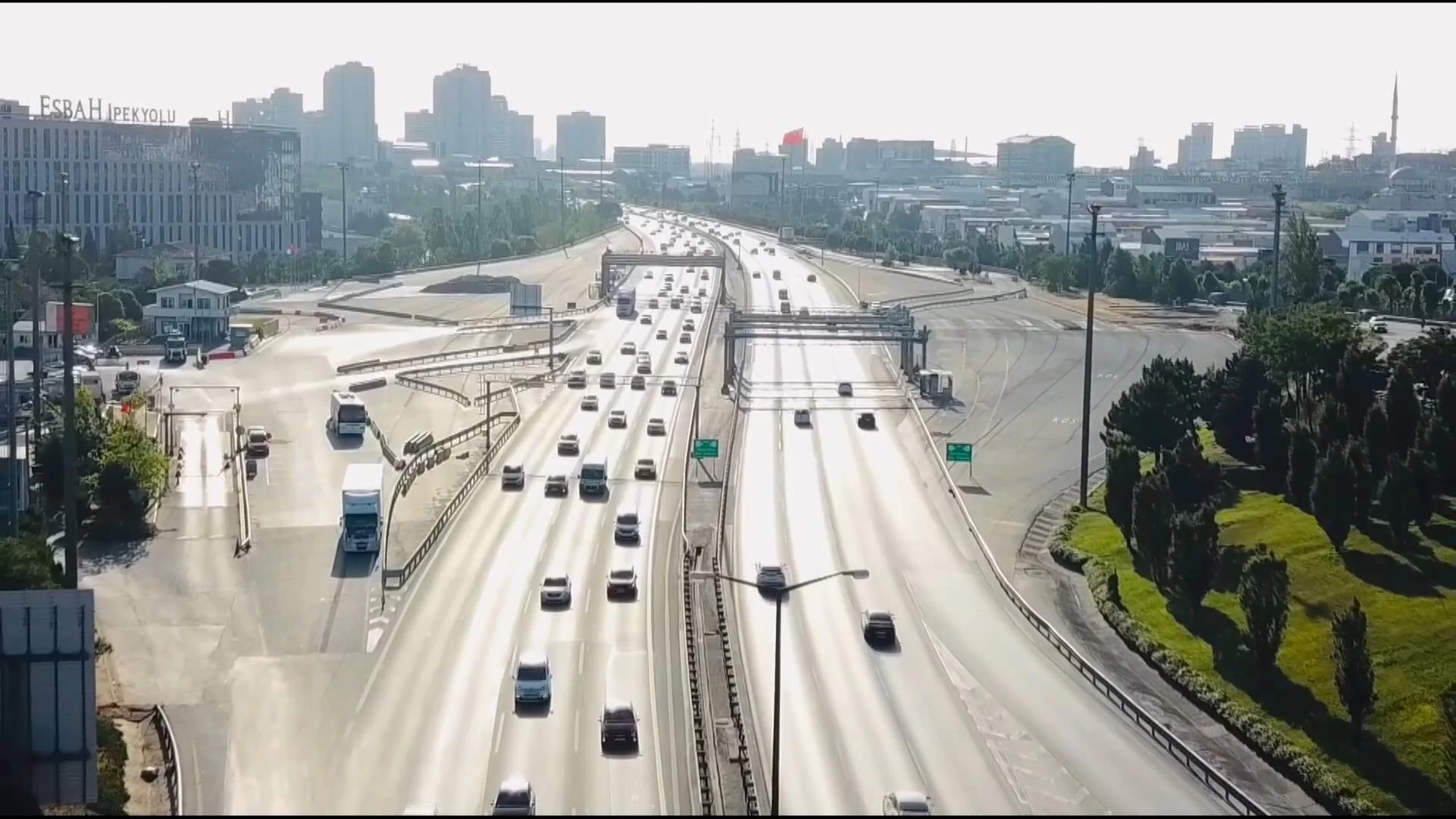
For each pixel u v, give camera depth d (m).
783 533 108.56
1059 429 146.00
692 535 107.19
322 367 182.25
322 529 107.75
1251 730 71.75
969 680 78.50
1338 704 74.50
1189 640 85.25
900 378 173.75
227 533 106.31
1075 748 69.44
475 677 77.38
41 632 57.44
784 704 74.31
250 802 62.00
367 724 70.94
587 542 104.62
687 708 73.25
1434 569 90.06
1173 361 133.62
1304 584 91.00
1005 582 95.19
